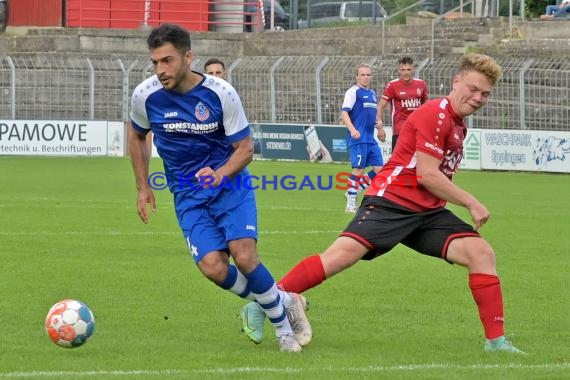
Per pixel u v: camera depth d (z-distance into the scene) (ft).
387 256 104.94
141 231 122.11
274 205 158.61
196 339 64.85
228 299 79.82
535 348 63.36
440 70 252.42
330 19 343.05
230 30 349.20
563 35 289.53
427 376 54.70
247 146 60.13
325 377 54.24
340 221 135.74
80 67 281.95
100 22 346.13
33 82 276.00
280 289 62.13
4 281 86.02
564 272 95.55
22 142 258.57
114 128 259.80
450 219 62.80
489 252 61.77
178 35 58.44
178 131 60.44
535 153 231.91
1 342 62.69
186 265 96.63
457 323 71.56
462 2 304.71
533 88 242.17
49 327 57.72
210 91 59.82
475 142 236.43
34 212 140.05
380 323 71.36
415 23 321.52
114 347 61.87
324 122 263.70
